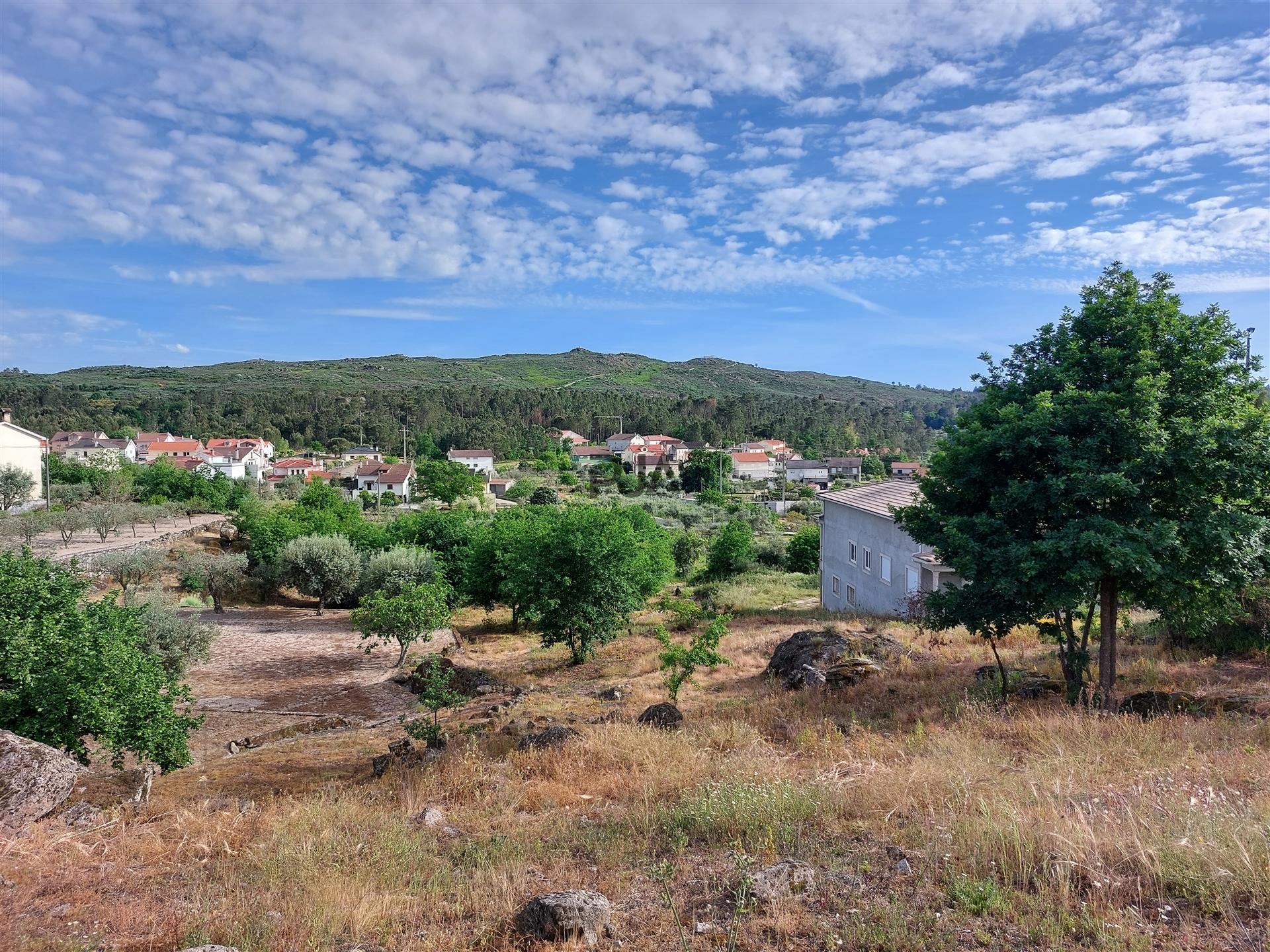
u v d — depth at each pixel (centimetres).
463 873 593
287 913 519
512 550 2638
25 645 1024
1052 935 402
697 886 528
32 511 4981
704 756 935
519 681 2067
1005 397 1204
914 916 442
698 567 4553
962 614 1188
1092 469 1016
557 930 453
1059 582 1061
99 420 12312
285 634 3050
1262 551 1050
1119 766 769
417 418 14875
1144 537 978
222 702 2072
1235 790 623
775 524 6575
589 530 2230
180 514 5778
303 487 7900
